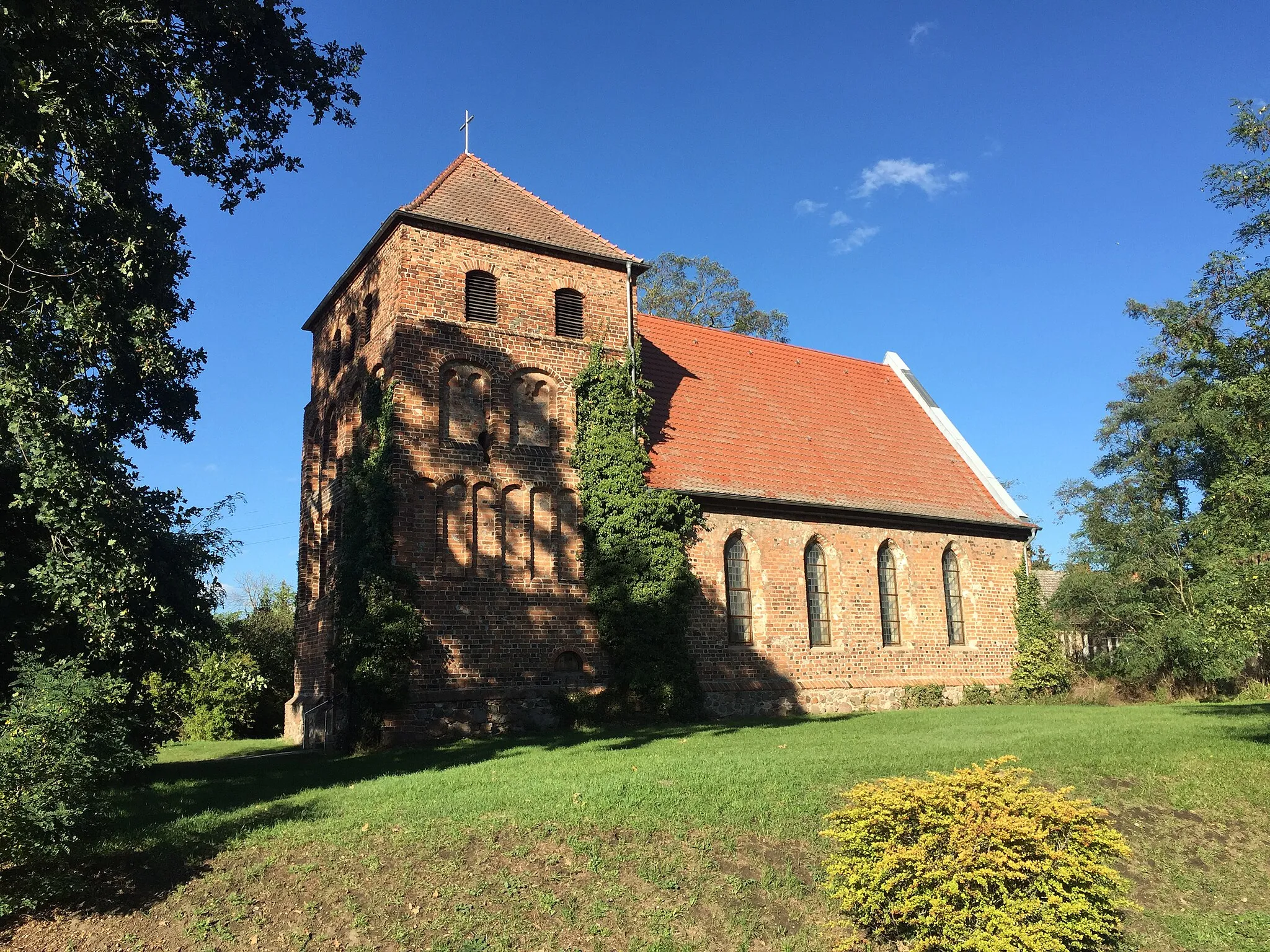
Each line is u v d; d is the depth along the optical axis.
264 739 30.44
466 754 17.06
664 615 22.64
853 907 9.09
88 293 13.55
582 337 23.78
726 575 24.94
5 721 8.91
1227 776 14.03
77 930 8.41
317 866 9.40
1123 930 9.83
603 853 9.83
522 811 10.91
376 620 19.34
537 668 21.30
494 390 22.00
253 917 8.52
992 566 31.27
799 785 12.30
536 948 8.22
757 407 29.72
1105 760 14.58
